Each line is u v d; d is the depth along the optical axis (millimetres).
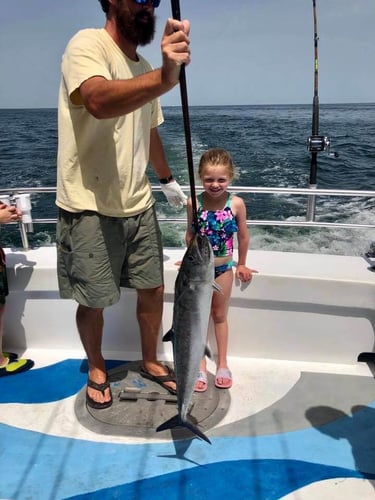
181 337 1877
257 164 15047
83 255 2104
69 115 1954
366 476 1935
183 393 1905
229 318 2768
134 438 2170
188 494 1860
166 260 2908
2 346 2949
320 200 10859
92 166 2020
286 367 2729
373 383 2574
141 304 2461
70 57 1756
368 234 8828
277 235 8891
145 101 1540
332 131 25281
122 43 1963
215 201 2467
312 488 1877
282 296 2666
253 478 1932
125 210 2133
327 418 2295
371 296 2584
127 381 2566
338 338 2707
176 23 1395
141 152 2174
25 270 2793
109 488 1899
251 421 2273
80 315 2309
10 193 3020
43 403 2439
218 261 2469
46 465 2025
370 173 13656
